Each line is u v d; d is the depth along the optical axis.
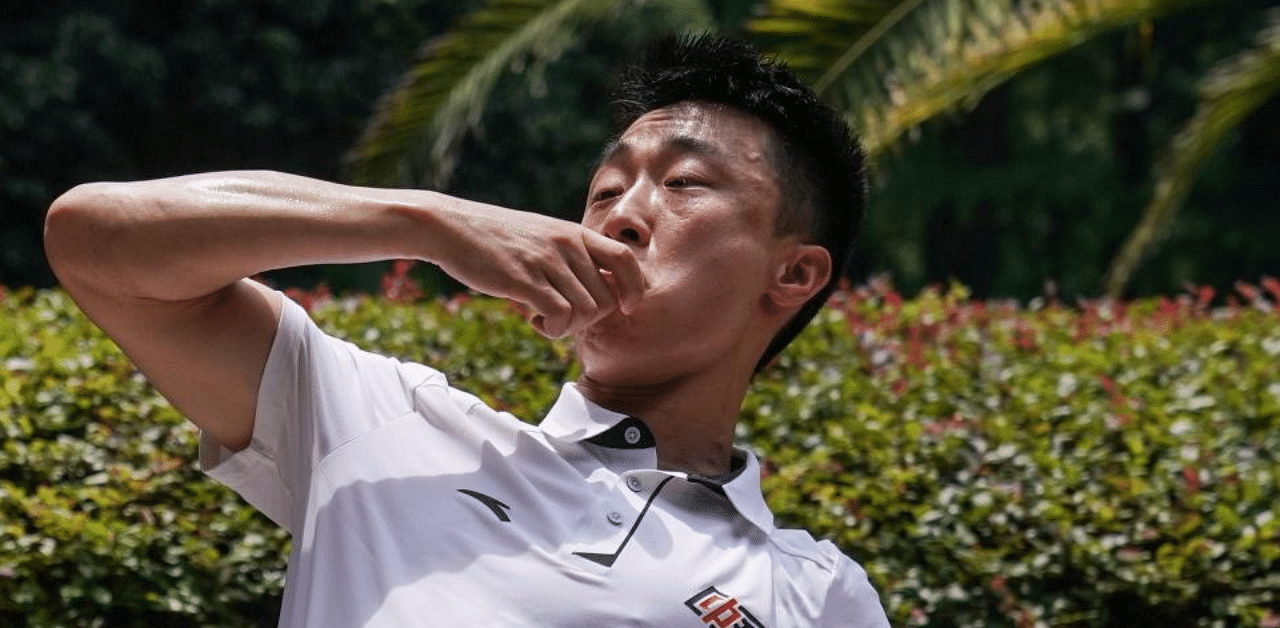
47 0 17.05
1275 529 5.24
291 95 17.34
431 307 6.66
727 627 2.96
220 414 3.07
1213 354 6.72
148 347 2.97
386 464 2.98
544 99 17.67
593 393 3.25
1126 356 6.55
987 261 22.25
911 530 5.14
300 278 16.31
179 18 17.17
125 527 4.72
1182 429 5.73
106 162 17.19
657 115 3.30
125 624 4.75
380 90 17.50
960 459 5.46
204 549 4.76
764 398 5.78
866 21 8.29
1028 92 22.64
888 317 6.77
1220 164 21.61
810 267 3.32
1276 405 6.06
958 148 21.80
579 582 2.89
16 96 16.27
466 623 2.81
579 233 2.93
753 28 8.38
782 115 3.31
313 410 3.04
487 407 3.08
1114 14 8.64
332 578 2.90
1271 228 21.34
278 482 3.11
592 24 9.02
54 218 2.80
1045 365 6.51
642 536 2.99
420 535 2.89
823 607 3.18
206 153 17.59
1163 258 21.67
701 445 3.26
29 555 4.60
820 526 5.09
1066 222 22.44
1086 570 5.12
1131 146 22.25
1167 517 5.27
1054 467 5.45
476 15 8.75
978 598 5.08
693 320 3.17
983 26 8.45
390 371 3.13
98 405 5.21
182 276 2.80
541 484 3.00
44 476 4.93
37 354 5.46
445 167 8.87
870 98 8.33
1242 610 5.09
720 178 3.22
